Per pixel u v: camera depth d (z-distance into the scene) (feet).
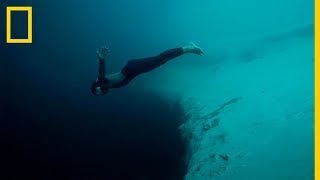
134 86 49.03
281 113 26.40
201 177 23.34
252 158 22.40
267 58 42.42
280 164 20.53
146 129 36.94
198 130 30.37
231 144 25.20
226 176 21.77
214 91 38.14
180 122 35.09
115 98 46.55
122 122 39.75
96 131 39.01
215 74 44.47
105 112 43.19
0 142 39.65
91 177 31.81
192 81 45.29
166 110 39.88
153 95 45.06
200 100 36.91
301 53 38.99
